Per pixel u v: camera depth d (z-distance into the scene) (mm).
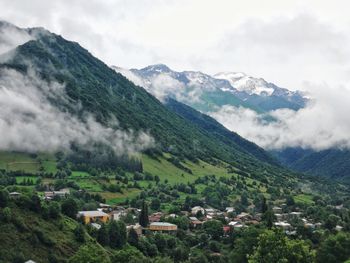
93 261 130625
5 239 152125
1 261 143000
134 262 159375
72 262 130500
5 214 159875
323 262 166625
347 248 168375
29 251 154000
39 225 169500
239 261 165625
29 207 176000
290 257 118750
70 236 175250
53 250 161125
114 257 161875
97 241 193750
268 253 117812
